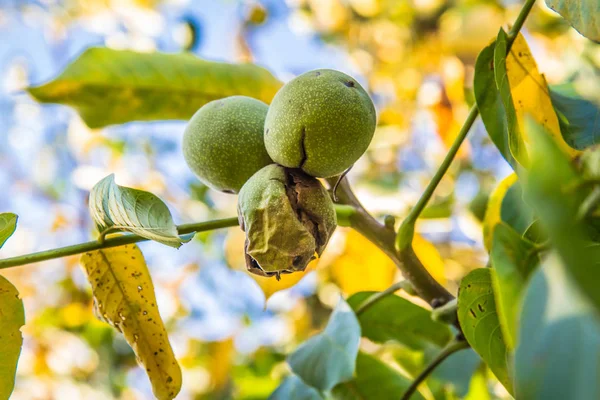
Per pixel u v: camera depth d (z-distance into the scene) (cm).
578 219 44
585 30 55
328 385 63
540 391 40
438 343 71
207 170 62
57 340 127
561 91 61
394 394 67
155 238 57
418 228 89
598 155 52
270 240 57
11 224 59
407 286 65
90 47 69
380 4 125
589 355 39
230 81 70
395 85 117
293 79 59
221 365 110
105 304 62
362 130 58
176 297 118
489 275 55
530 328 43
